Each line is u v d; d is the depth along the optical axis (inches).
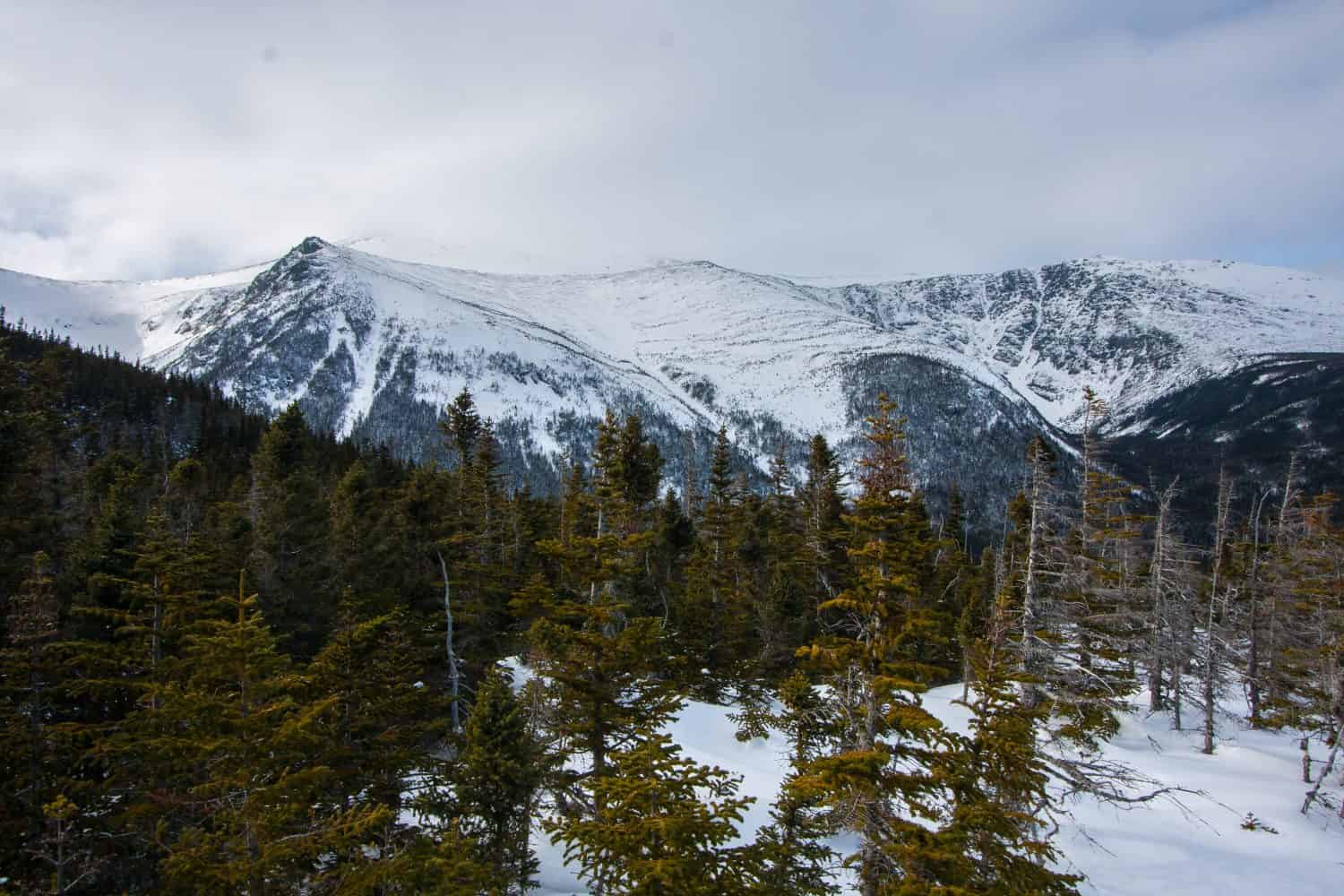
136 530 987.9
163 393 3836.1
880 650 550.6
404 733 653.9
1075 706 881.5
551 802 816.9
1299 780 1157.1
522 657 1085.8
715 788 461.1
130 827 534.3
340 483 1338.6
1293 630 1407.5
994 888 488.7
